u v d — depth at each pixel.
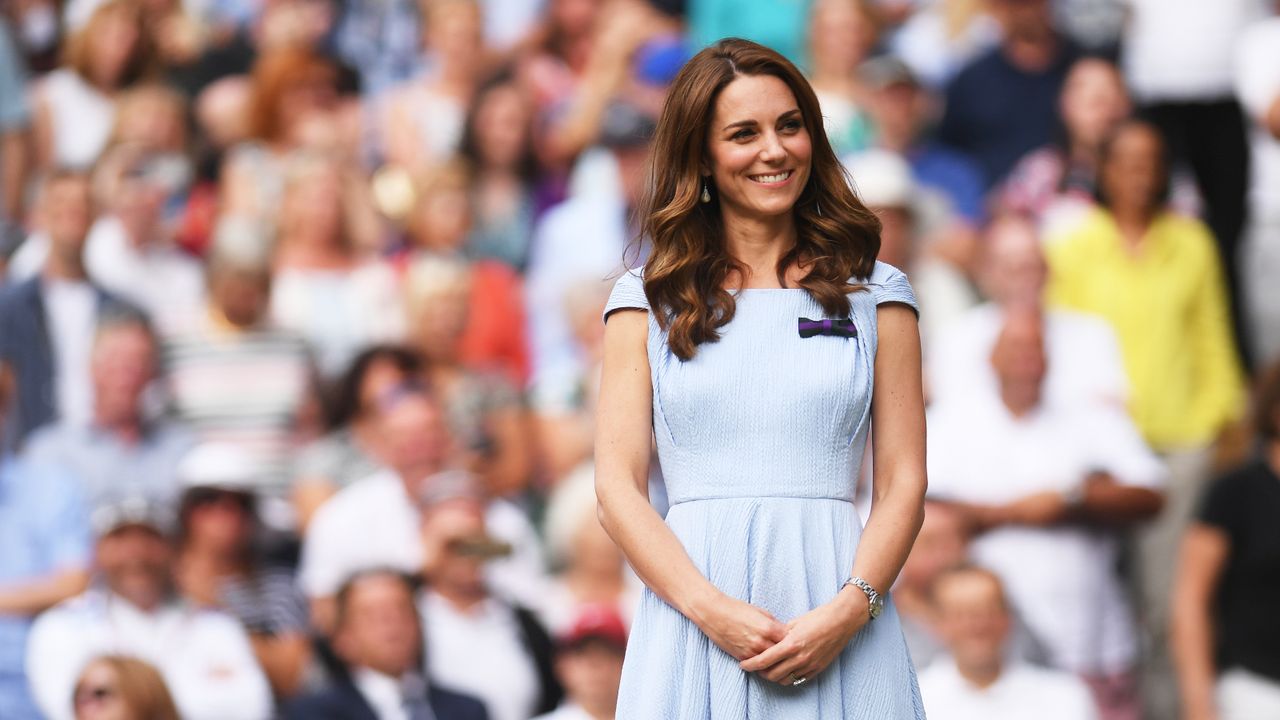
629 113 32.28
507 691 24.81
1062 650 24.69
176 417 28.00
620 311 12.36
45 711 24.53
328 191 30.48
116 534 24.80
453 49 34.59
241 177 31.59
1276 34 31.48
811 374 11.98
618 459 12.09
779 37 34.06
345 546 25.81
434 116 34.22
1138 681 25.52
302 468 27.48
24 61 36.22
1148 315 28.22
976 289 29.02
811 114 12.34
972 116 32.59
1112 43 33.06
